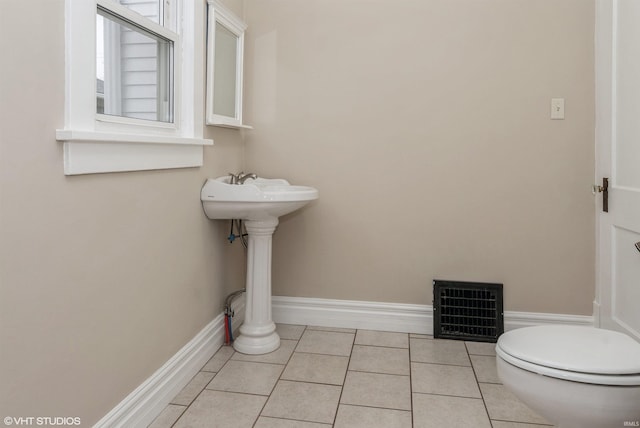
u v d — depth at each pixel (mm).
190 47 2078
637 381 1191
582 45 2490
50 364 1282
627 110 2139
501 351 1409
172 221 1969
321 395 1998
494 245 2639
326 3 2725
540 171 2568
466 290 2652
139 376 1738
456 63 2613
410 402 1943
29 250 1196
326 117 2764
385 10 2668
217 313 2492
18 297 1165
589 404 1219
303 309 2859
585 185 2533
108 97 1596
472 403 1938
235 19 2506
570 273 2574
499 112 2586
